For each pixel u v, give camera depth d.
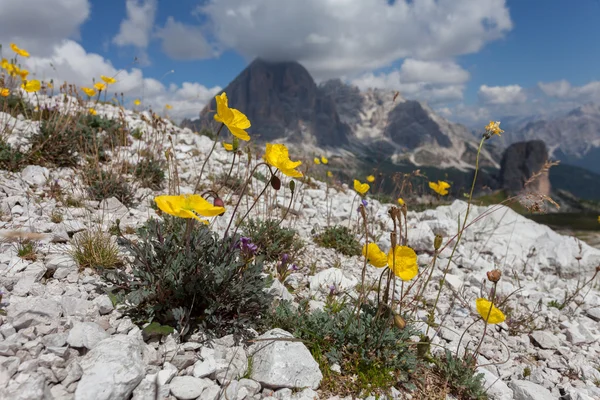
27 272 0.37
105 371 0.25
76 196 0.59
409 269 0.33
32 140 0.69
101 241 0.43
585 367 0.43
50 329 0.30
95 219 0.54
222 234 0.58
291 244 0.60
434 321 0.49
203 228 0.38
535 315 0.57
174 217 0.52
